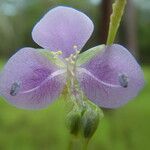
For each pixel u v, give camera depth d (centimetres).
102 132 15
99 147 15
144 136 16
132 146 15
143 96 21
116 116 17
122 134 16
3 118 17
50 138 15
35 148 15
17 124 16
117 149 15
